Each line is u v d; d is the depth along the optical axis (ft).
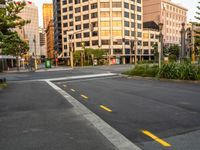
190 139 17.56
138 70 89.15
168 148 15.90
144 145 16.61
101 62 284.00
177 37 422.41
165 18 388.78
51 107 32.09
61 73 126.93
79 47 333.21
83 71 139.54
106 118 24.89
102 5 308.40
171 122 22.39
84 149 16.21
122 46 310.45
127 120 23.71
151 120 23.36
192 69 64.23
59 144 17.30
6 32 63.57
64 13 362.53
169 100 34.65
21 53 209.97
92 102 35.35
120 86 56.95
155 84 59.16
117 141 17.62
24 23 63.72
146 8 398.42
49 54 591.37
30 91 52.75
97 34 311.47
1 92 52.49
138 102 33.83
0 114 28.25
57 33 414.41
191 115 24.98
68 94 45.60
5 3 64.90
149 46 356.18
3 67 200.34
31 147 16.87
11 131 20.90
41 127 21.97
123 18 310.86
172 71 69.00
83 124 22.72
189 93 41.50
